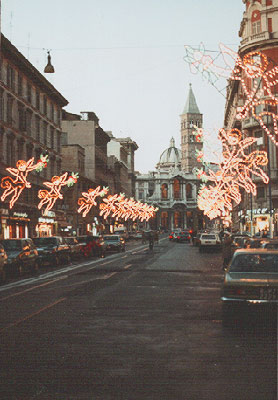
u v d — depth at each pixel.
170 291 16.20
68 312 12.05
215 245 44.62
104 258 38.25
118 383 6.40
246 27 59.12
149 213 120.25
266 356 7.72
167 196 198.75
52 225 57.50
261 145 56.78
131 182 148.00
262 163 48.56
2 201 39.47
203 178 54.16
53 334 9.48
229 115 88.69
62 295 15.38
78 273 23.84
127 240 90.44
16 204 43.75
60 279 20.89
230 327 10.08
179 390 6.10
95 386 6.29
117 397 5.87
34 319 11.11
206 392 6.02
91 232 80.25
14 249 23.12
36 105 50.72
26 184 38.41
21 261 22.48
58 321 10.84
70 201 70.38
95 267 27.77
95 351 8.11
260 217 58.84
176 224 198.12
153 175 199.62
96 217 83.44
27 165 38.34
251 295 9.69
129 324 10.46
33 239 30.70
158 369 7.03
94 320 10.96
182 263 29.95
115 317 11.33
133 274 22.61
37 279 21.20
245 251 11.00
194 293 15.69
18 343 8.71
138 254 42.38
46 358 7.67
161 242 80.75
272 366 7.14
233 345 8.48
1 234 40.72
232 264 10.64
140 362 7.41
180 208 197.25
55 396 5.93
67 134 85.88
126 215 105.75
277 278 9.92
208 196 65.94
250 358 7.61
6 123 41.47
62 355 7.85
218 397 5.84
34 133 49.81
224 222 110.25
